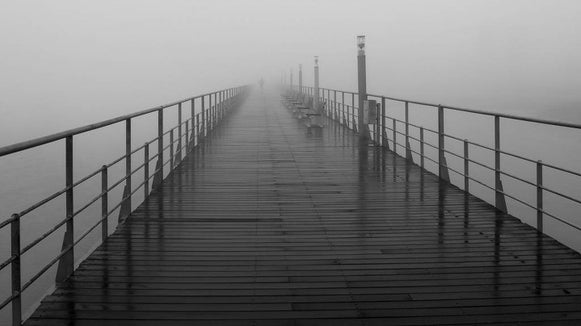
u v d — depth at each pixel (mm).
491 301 3926
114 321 3580
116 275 4445
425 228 5969
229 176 9266
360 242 5441
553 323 3549
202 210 6789
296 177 9164
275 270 4602
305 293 4098
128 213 6367
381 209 6883
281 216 6520
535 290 4129
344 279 4395
